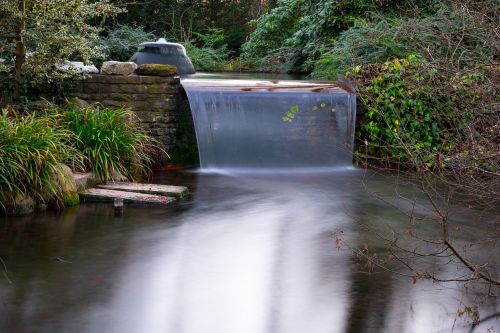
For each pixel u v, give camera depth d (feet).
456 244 20.76
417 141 32.50
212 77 45.42
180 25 67.67
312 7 56.54
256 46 63.72
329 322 14.62
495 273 17.98
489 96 22.25
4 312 14.65
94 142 27.48
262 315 14.90
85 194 24.90
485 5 26.99
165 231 21.47
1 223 21.70
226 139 33.27
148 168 30.40
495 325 14.64
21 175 23.15
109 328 13.97
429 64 27.91
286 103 33.78
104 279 16.89
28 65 30.01
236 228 22.12
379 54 40.16
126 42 51.44
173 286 16.55
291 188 28.86
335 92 34.53
